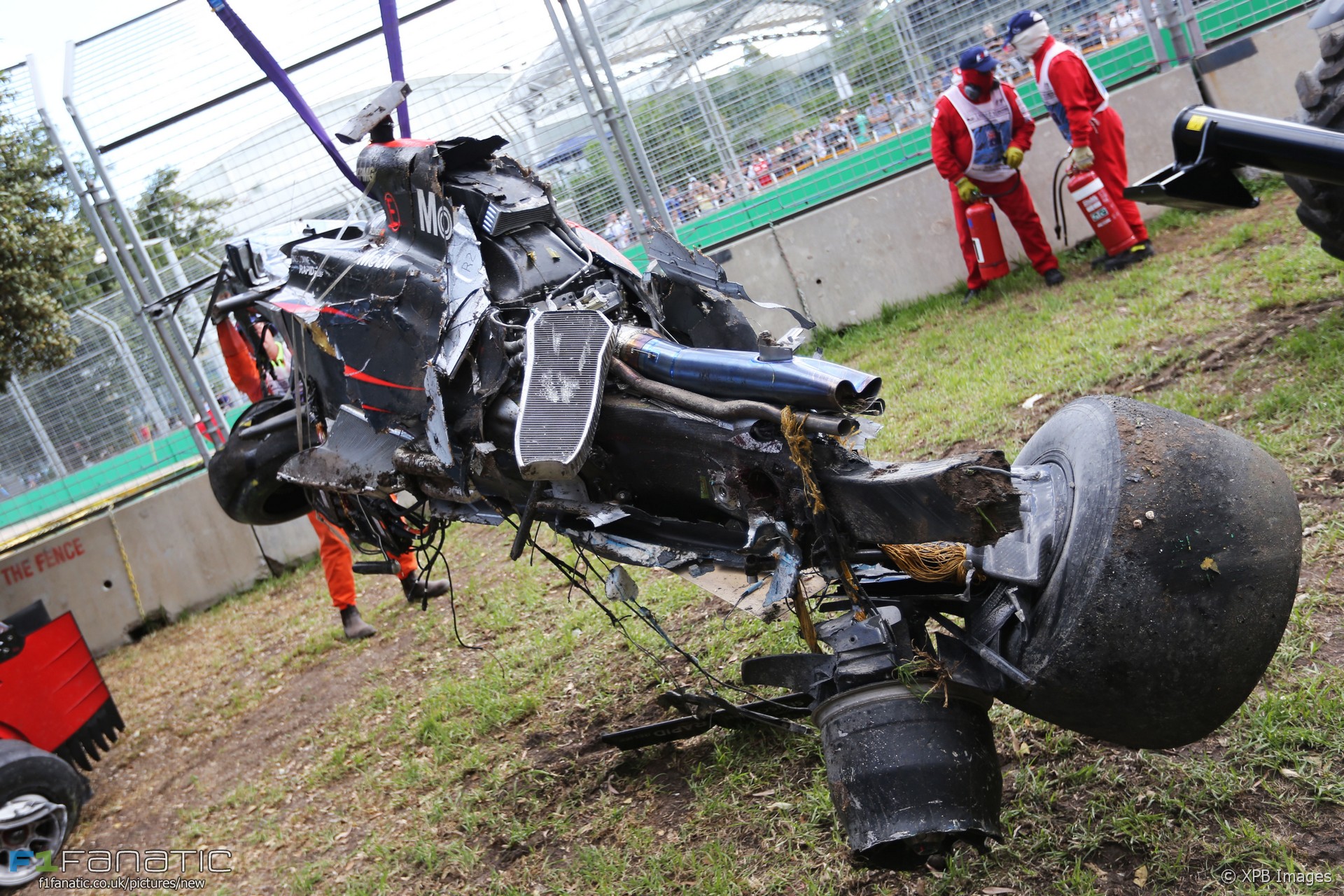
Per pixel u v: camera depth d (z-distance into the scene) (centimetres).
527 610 668
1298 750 314
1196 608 267
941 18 1029
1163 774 328
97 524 1025
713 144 1047
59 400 1072
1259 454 288
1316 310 602
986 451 255
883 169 1054
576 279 370
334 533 731
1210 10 1005
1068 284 886
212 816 572
